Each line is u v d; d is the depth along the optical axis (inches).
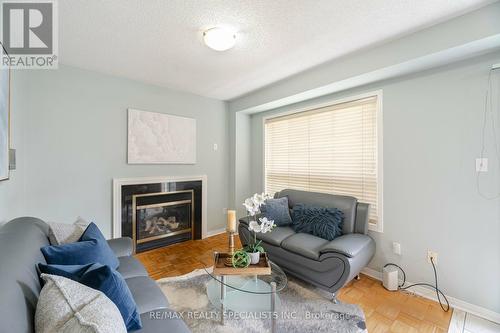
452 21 67.8
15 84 77.0
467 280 75.3
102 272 40.5
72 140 101.6
